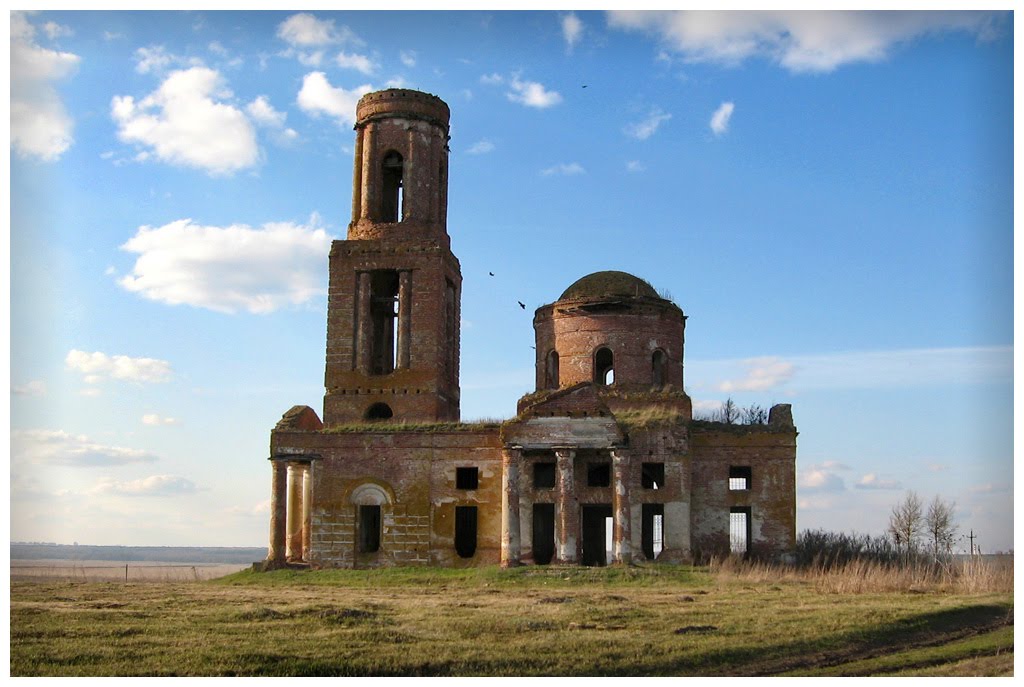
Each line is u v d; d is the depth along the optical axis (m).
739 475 59.41
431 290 60.00
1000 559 47.19
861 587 44.69
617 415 57.94
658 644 31.16
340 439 57.50
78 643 30.34
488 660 29.05
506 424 54.94
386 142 61.66
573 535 53.94
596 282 64.25
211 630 32.50
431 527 56.44
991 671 29.50
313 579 52.06
